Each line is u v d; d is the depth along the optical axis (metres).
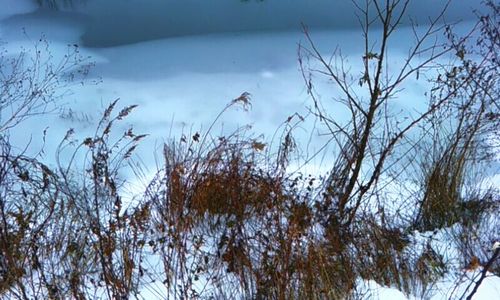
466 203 4.70
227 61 9.92
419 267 3.74
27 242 3.51
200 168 4.29
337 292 3.30
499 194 5.07
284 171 4.40
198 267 3.28
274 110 7.96
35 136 7.29
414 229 4.51
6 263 3.21
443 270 3.85
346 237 3.71
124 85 9.13
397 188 5.08
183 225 3.62
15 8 12.57
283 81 8.89
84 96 8.63
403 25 10.91
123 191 5.10
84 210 3.89
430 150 5.13
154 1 13.02
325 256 3.38
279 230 3.26
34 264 3.19
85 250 3.60
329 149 6.46
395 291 3.53
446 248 4.15
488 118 5.30
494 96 5.75
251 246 3.39
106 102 8.45
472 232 4.30
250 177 3.91
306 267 3.22
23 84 8.79
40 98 8.30
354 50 10.04
